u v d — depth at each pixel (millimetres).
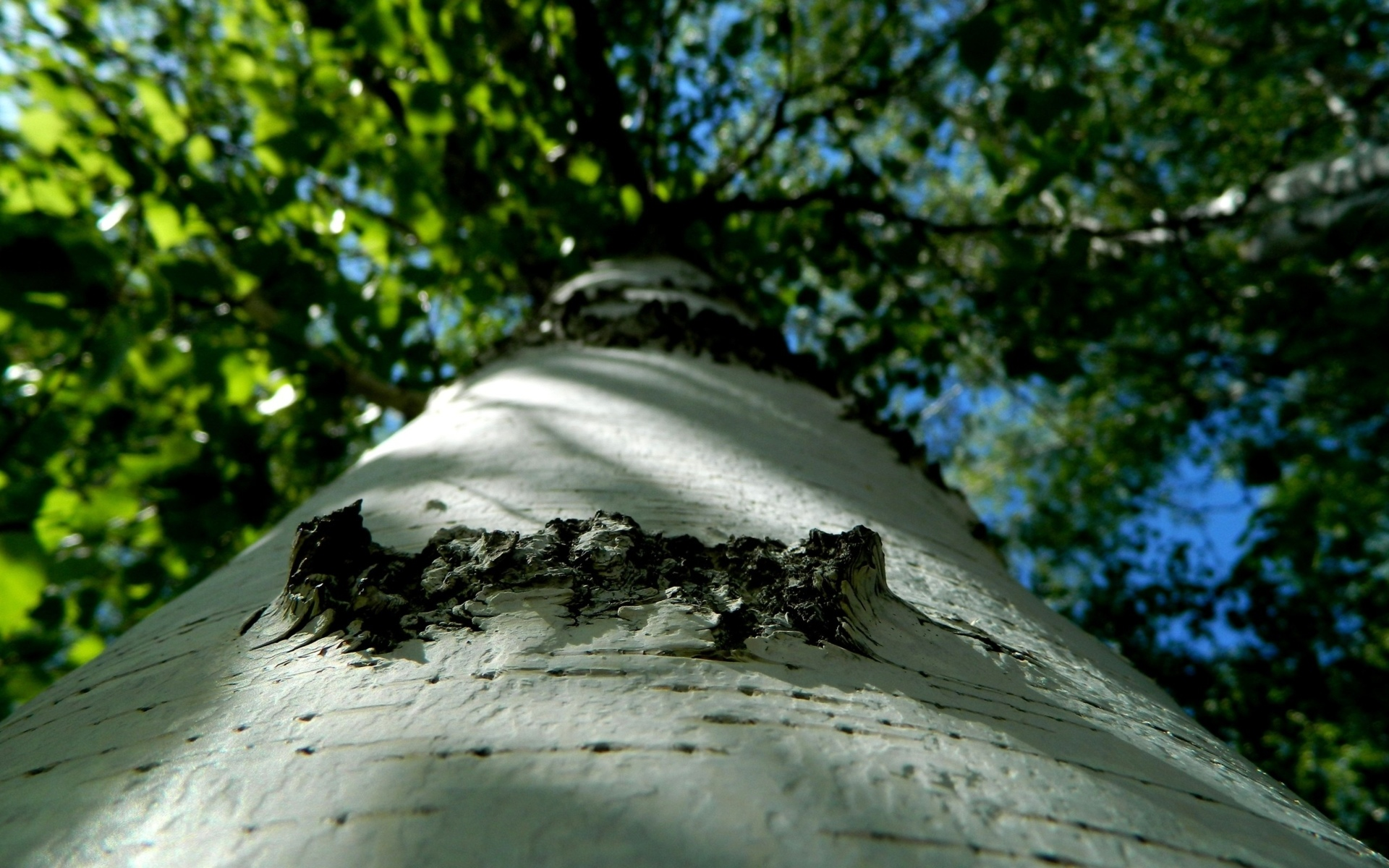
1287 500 4320
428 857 362
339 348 3600
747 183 5008
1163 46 5113
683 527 811
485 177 3902
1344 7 3982
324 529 684
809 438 1402
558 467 1004
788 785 410
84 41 3488
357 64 3621
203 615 767
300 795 414
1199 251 5195
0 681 3074
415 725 464
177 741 494
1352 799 5766
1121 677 832
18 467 3211
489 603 610
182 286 2848
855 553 688
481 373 1941
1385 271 4016
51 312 2467
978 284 4422
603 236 3396
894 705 521
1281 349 4094
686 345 1855
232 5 4062
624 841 366
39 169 3021
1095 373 6164
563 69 3307
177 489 3053
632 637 560
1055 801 441
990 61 2180
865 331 4699
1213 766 638
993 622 815
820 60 5777
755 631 581
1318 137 5867
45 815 441
